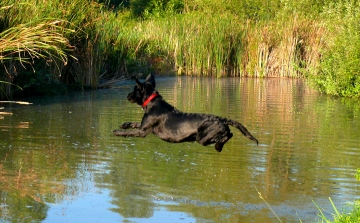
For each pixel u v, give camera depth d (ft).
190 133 21.50
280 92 63.05
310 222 21.22
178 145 33.35
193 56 84.94
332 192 24.72
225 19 87.92
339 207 22.80
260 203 23.15
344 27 64.75
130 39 76.48
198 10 109.19
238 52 85.81
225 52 84.94
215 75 85.40
